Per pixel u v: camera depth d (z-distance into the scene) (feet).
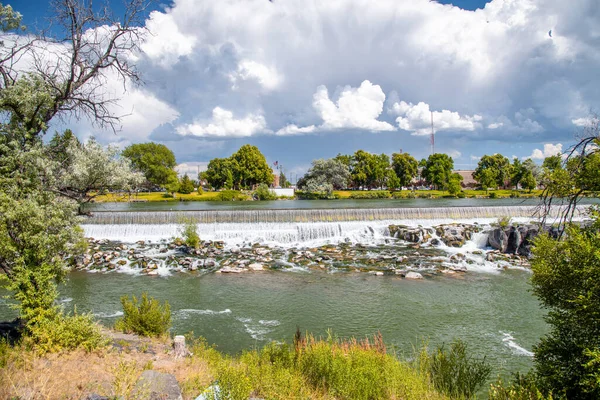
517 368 42.24
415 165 360.69
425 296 68.44
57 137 39.83
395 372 30.60
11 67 34.94
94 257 94.02
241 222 121.80
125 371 26.96
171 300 66.39
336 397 27.89
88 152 38.73
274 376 29.37
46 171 35.42
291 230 119.55
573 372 25.49
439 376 31.50
